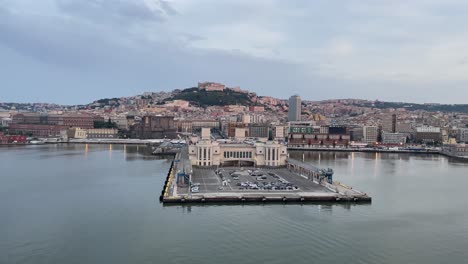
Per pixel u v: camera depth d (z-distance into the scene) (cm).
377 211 16175
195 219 14675
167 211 15750
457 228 14200
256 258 11306
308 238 12838
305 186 19950
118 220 14625
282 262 11075
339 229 13762
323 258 11369
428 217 15512
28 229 13712
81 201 17462
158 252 11731
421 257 11612
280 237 12875
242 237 12850
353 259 11344
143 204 16862
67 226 14012
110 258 11344
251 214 15312
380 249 12100
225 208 16200
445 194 19888
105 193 19088
